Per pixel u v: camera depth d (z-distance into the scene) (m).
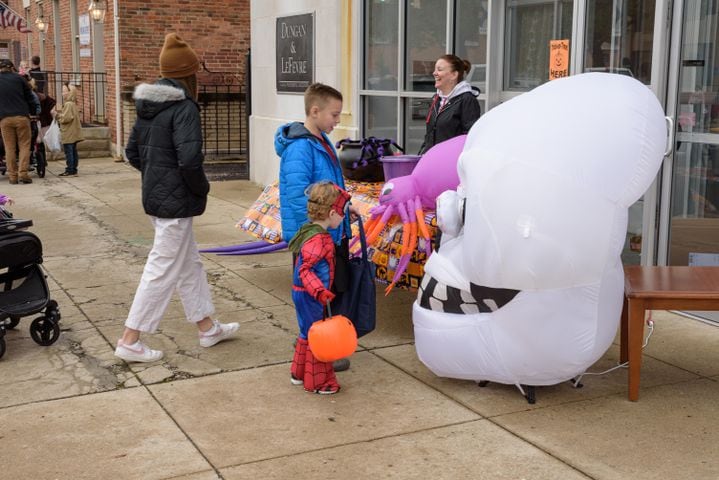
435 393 4.55
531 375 4.25
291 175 4.53
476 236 4.02
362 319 4.56
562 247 3.90
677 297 4.23
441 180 5.06
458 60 6.05
